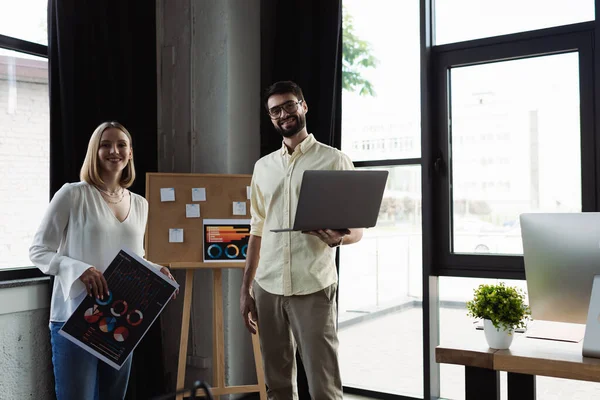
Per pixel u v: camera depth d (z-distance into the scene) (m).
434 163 3.73
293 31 3.92
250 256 2.87
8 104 3.31
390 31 3.97
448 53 3.70
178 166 4.01
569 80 3.37
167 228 3.48
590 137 3.26
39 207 3.45
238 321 3.87
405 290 3.88
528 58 3.48
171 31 4.04
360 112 4.07
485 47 3.57
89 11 3.50
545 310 2.09
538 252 2.05
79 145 3.42
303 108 2.68
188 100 3.97
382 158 3.98
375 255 3.99
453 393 3.75
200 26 3.92
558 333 2.20
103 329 2.53
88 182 2.68
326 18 3.76
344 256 4.11
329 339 2.54
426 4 3.69
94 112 3.49
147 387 3.71
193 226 3.52
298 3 3.88
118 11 3.69
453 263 3.68
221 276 3.61
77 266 2.47
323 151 2.67
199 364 3.87
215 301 3.51
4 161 3.28
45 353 3.31
